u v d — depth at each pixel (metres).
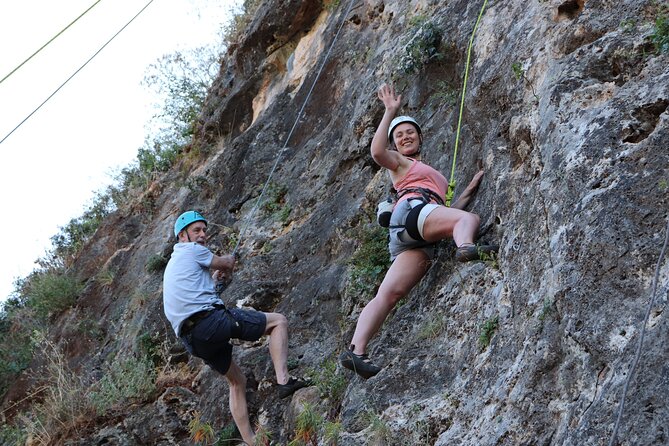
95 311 12.10
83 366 10.78
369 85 8.27
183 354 8.95
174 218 11.81
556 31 5.37
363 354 5.44
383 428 4.98
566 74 4.90
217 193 10.84
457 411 4.69
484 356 4.75
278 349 6.15
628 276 3.80
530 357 4.20
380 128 5.68
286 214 8.85
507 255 4.91
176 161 14.09
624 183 4.05
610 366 3.66
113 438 8.23
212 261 6.21
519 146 5.20
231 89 12.63
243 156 10.56
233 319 6.05
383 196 7.16
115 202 15.30
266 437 6.35
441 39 7.18
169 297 6.03
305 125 9.91
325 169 8.78
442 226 5.38
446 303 5.47
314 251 7.86
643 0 4.91
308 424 5.75
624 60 4.69
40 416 9.23
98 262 13.35
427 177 5.73
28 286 14.22
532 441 3.94
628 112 4.32
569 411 3.81
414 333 5.60
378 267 6.62
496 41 6.16
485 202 5.54
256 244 8.77
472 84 6.16
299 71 10.83
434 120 7.07
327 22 10.80
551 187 4.51
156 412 8.21
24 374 12.16
